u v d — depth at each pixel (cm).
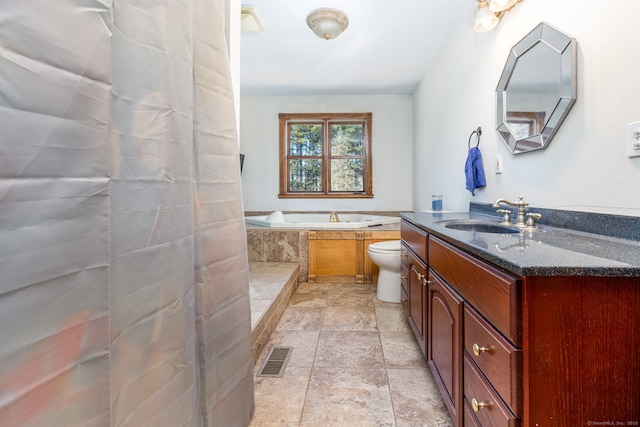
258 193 439
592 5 110
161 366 72
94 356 55
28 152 45
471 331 94
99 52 54
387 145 428
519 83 156
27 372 45
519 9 156
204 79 94
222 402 100
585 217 113
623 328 66
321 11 221
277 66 325
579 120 118
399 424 119
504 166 174
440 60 288
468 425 97
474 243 94
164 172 73
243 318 113
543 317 66
